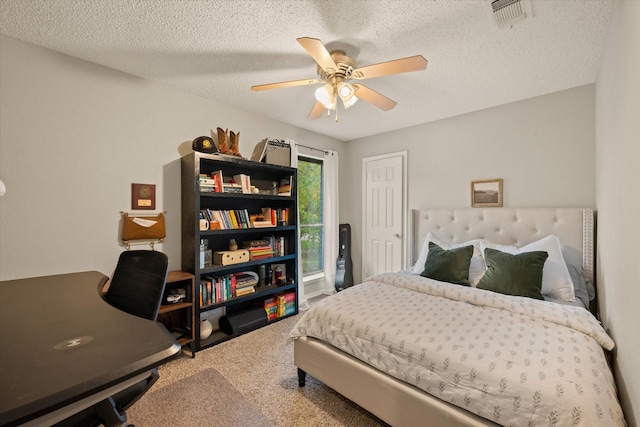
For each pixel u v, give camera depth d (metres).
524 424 1.03
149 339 0.81
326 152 4.02
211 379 2.02
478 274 2.46
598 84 2.15
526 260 2.11
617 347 1.34
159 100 2.50
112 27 1.72
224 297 2.73
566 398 0.99
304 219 3.97
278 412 1.69
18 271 1.85
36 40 1.86
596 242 2.29
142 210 2.40
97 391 0.60
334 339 1.72
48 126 1.97
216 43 1.88
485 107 2.96
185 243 2.56
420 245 3.42
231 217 2.81
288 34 1.77
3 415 0.49
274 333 2.81
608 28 1.64
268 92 2.67
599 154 2.09
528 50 1.92
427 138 3.47
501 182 2.88
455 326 1.54
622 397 1.22
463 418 1.19
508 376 1.12
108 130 2.23
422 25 1.67
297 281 3.33
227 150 2.78
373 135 4.05
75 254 2.08
